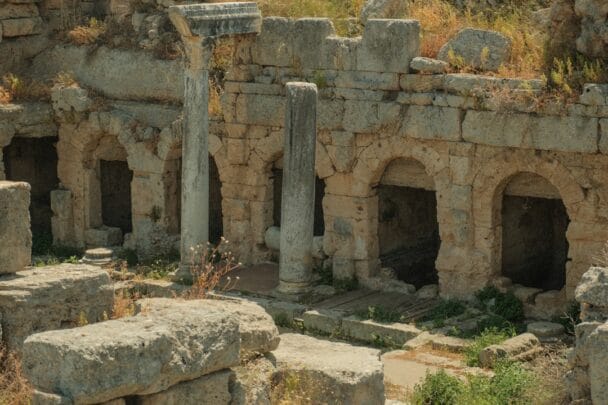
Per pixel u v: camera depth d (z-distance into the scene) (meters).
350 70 31.02
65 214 37.34
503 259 31.16
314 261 32.59
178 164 35.84
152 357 13.36
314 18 31.64
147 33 36.38
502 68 29.00
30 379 13.09
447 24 31.45
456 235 29.80
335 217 31.92
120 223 39.56
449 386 20.73
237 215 33.81
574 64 28.06
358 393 15.41
